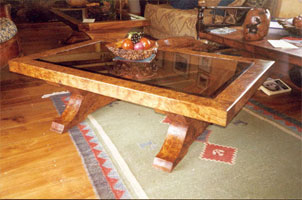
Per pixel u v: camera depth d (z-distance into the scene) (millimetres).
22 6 6012
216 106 1120
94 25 3268
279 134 1874
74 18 3783
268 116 2113
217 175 1481
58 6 6215
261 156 1644
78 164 1572
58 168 1537
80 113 1979
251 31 2383
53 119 2074
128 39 1782
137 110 2209
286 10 4770
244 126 1972
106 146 1726
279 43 2295
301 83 2676
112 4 4742
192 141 1672
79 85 1489
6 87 2670
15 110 2207
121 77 1476
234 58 1854
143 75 1521
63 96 2477
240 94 1241
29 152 1676
